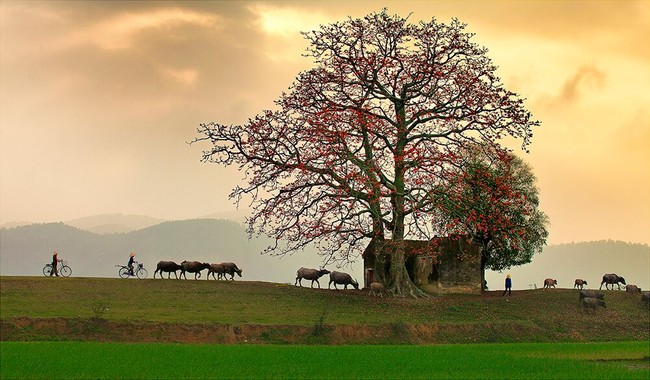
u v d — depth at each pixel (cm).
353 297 5694
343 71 5838
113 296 4969
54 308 4425
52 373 2797
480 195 5959
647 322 5709
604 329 5447
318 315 4922
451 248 6644
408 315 5225
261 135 5688
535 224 7144
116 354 3316
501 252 7106
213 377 2825
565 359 3612
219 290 5488
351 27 5878
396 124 5884
